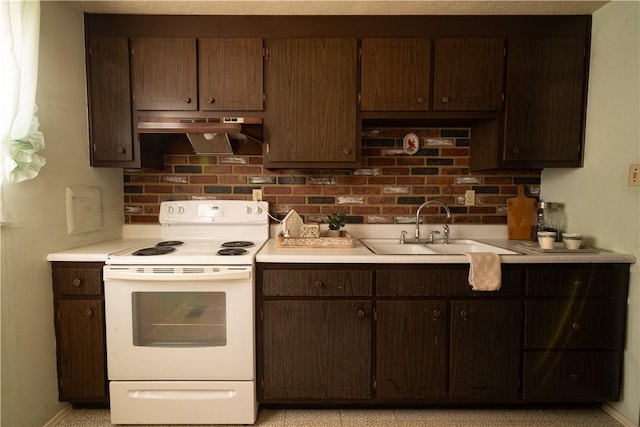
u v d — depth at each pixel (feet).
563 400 5.62
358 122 6.27
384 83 6.19
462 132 7.38
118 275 5.10
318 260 5.38
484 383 5.56
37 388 5.14
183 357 5.35
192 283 5.23
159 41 6.13
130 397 5.38
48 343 5.34
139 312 5.41
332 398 5.58
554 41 6.15
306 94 6.23
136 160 6.30
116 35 6.14
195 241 6.95
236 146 7.20
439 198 7.38
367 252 5.73
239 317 5.32
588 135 6.19
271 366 5.52
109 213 6.85
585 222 6.27
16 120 4.55
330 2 5.74
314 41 6.15
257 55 6.17
